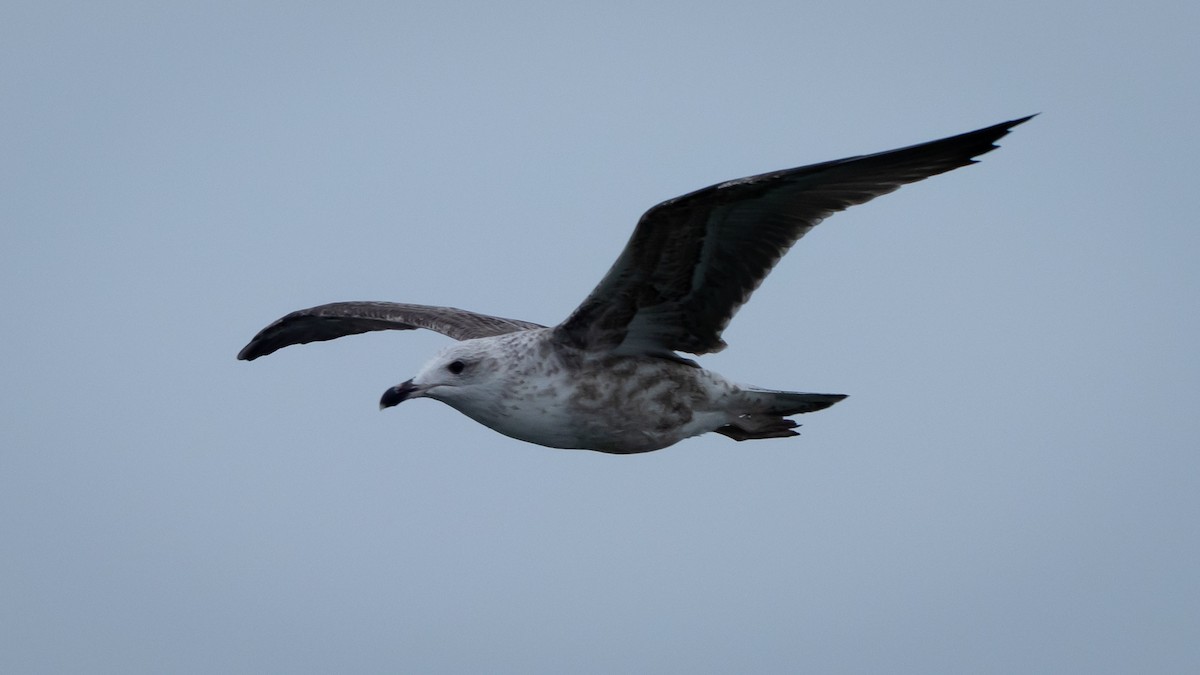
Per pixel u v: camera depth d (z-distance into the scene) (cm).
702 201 1154
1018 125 1108
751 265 1227
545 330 1298
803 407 1359
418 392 1287
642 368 1292
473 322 1536
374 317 1571
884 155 1122
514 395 1284
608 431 1303
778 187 1150
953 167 1135
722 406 1333
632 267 1216
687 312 1265
